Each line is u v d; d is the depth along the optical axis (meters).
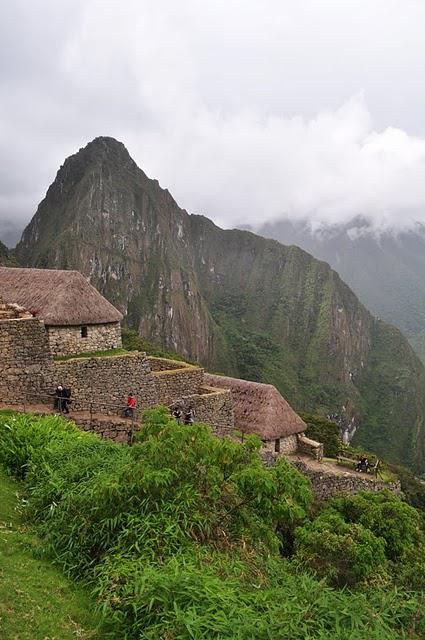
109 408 17.03
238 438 21.66
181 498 7.72
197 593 5.69
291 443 26.22
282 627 5.41
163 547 6.93
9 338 15.36
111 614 5.89
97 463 9.83
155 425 9.40
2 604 5.88
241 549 7.69
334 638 5.43
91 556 7.36
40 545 7.60
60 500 8.66
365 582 9.77
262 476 8.10
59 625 5.79
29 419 12.87
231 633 5.12
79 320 20.28
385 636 5.72
